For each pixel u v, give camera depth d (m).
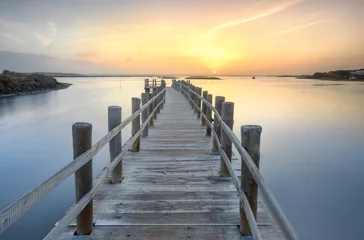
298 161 9.07
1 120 15.91
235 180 2.30
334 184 7.21
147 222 2.33
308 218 5.39
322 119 17.16
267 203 1.34
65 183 6.77
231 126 3.25
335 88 63.12
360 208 5.79
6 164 8.20
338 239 4.74
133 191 2.95
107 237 2.12
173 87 26.14
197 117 7.97
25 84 33.12
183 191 2.97
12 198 5.90
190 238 2.12
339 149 10.54
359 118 17.64
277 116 17.94
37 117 17.05
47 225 4.90
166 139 5.38
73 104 23.75
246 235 2.14
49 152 9.48
